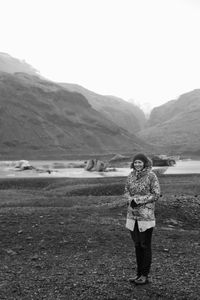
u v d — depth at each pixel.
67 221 14.96
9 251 10.46
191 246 11.84
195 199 22.45
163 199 21.59
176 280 7.98
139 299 6.88
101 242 11.71
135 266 9.06
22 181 50.22
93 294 7.07
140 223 7.47
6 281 7.85
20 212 17.47
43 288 7.39
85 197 29.12
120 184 38.91
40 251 10.63
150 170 7.64
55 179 52.19
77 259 9.77
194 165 109.88
